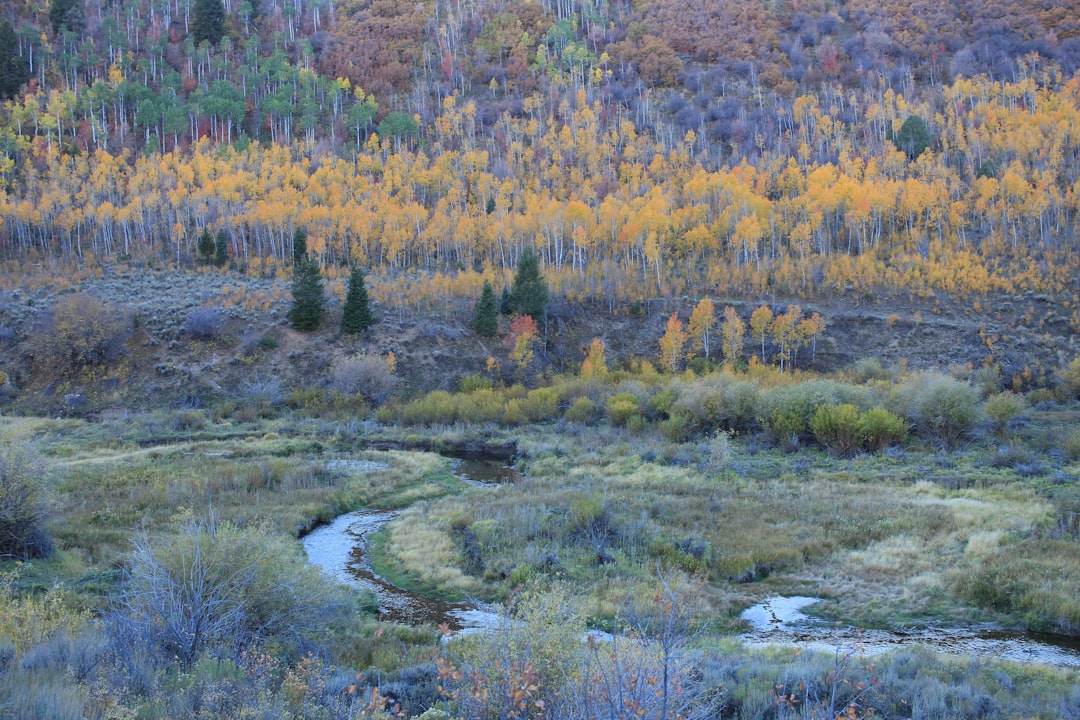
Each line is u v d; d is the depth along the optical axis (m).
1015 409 41.59
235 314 67.12
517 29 199.88
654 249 85.69
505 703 7.48
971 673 12.23
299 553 22.47
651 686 6.91
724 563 20.27
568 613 9.88
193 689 8.50
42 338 60.97
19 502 18.05
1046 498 27.31
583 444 43.75
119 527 22.92
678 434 43.72
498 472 38.25
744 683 10.83
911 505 26.48
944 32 188.62
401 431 50.47
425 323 70.81
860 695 9.79
